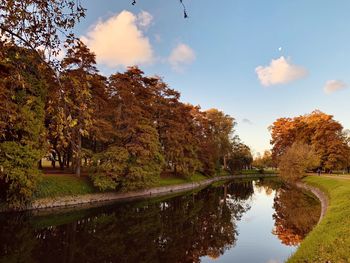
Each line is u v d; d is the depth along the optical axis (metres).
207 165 64.44
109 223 21.33
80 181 29.56
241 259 14.52
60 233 17.73
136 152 31.52
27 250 14.39
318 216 23.72
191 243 17.31
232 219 24.41
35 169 21.69
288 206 30.22
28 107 19.80
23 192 20.83
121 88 33.31
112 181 29.45
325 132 55.81
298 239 18.00
